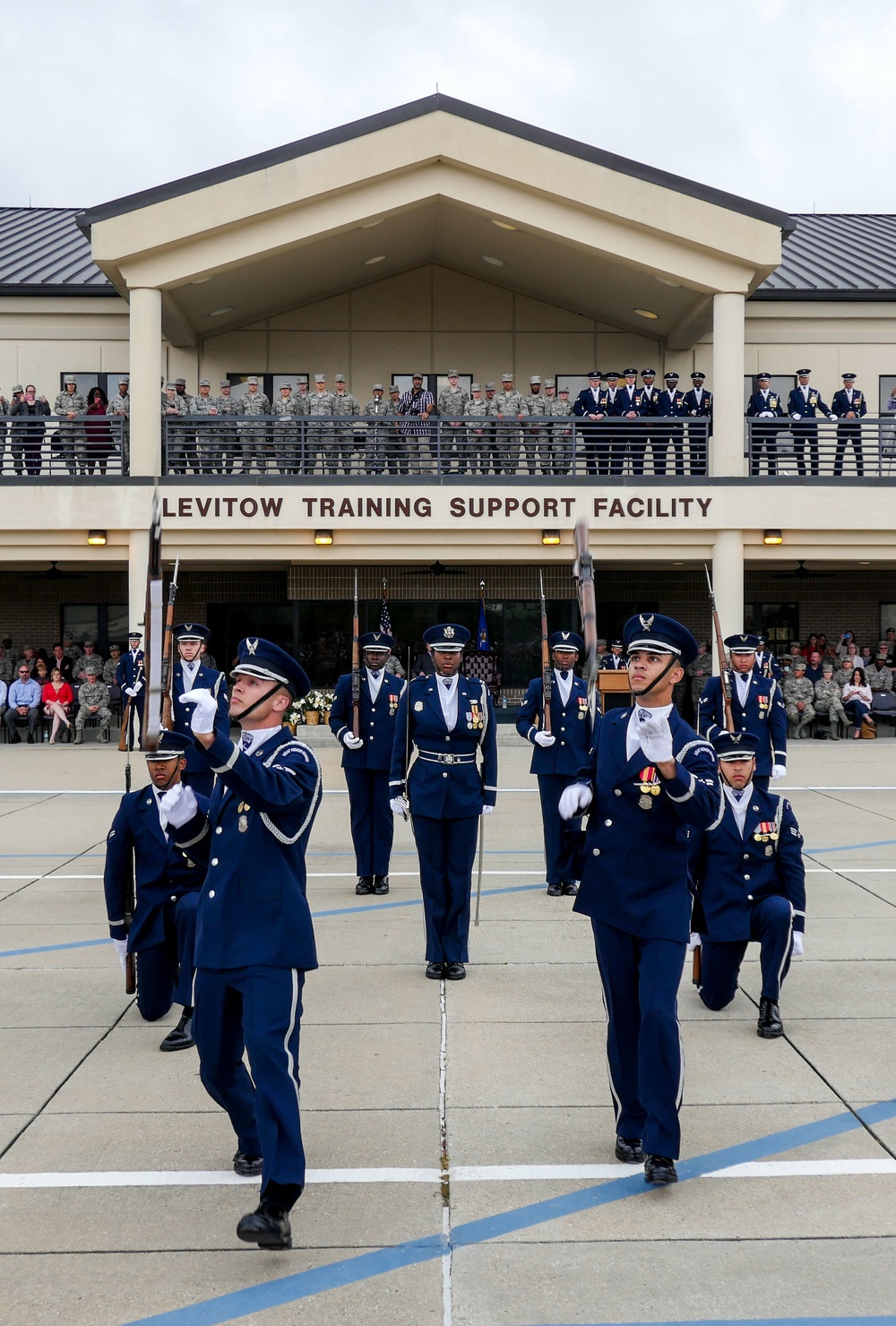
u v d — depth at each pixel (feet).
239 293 73.72
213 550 68.08
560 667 32.65
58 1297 12.06
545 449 69.46
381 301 81.20
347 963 24.48
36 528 66.74
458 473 70.33
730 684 31.99
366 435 68.64
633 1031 15.23
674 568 80.07
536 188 66.18
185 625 26.99
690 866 20.75
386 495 67.56
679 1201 14.11
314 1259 12.79
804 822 42.60
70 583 82.38
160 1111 16.84
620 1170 14.94
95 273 82.53
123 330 79.66
